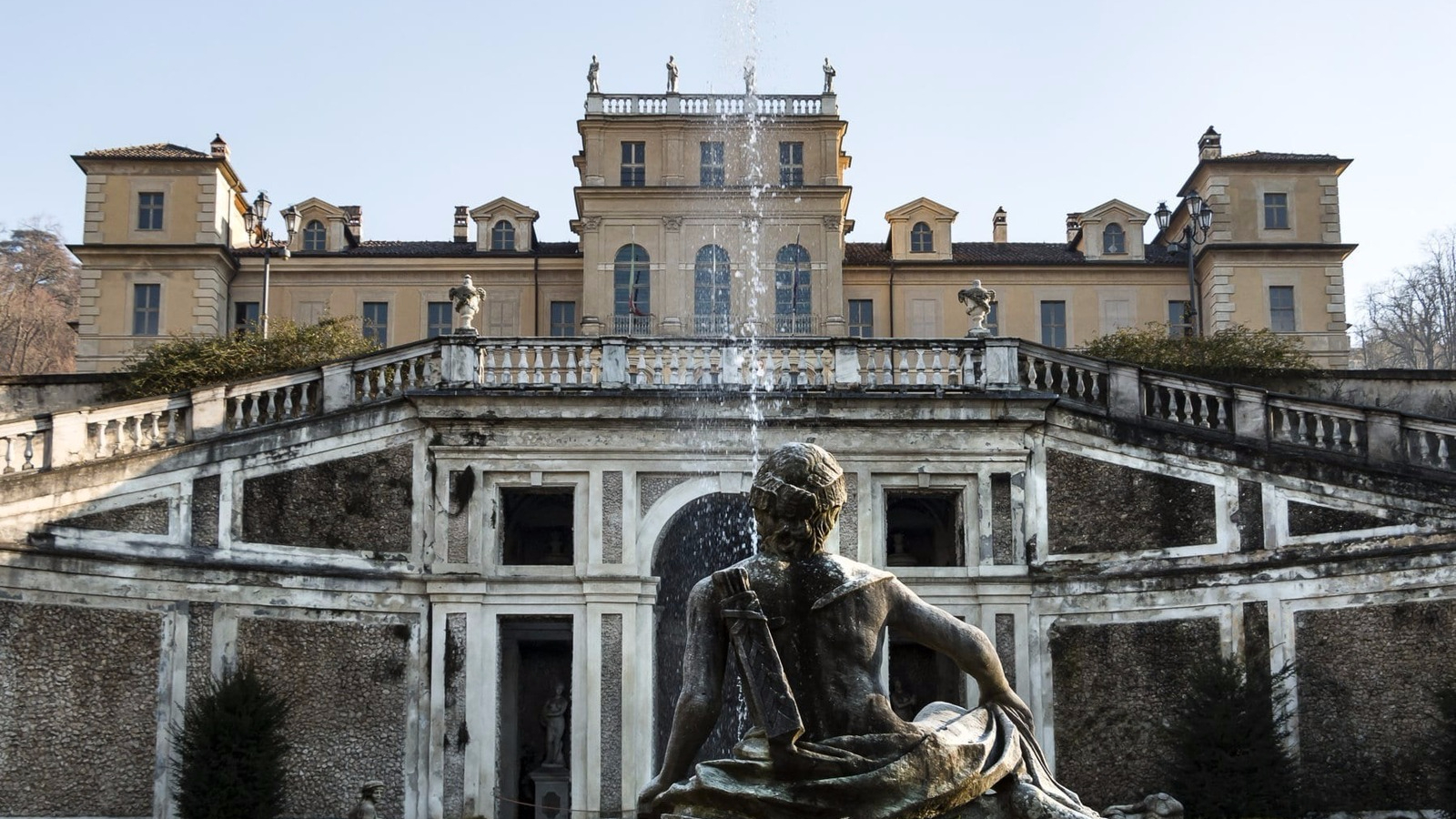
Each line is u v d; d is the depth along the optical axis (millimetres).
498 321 61250
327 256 61500
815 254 59344
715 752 27766
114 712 26406
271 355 40594
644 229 59562
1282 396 28734
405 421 29672
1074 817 6293
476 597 29031
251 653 27812
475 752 28516
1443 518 26359
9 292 84375
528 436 29656
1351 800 26219
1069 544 29516
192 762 25906
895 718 6402
